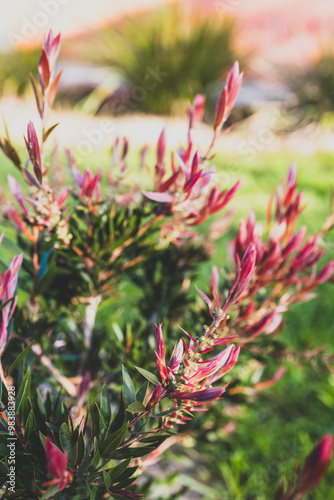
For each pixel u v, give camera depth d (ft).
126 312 3.62
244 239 1.71
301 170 7.45
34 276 1.83
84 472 1.42
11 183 1.69
